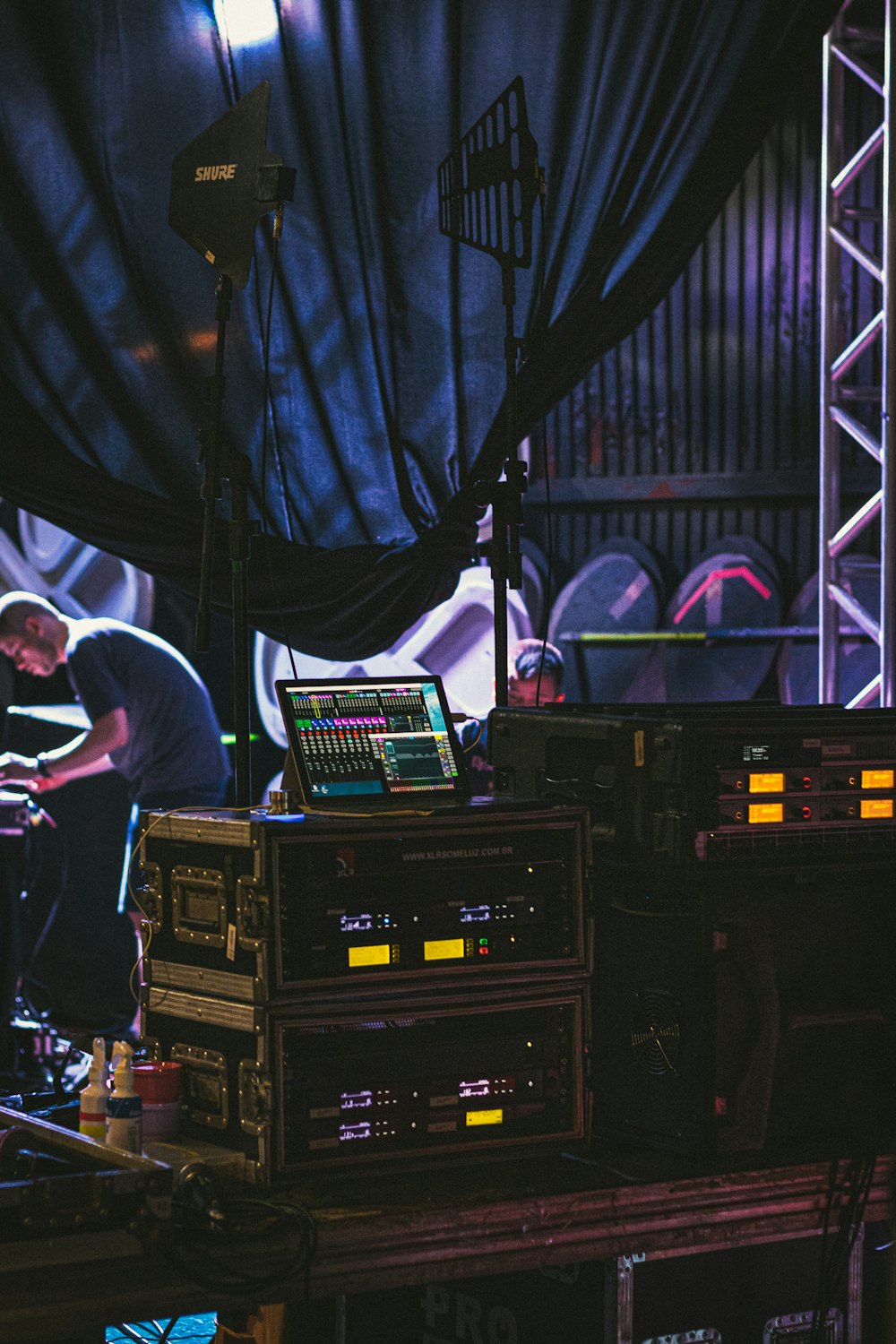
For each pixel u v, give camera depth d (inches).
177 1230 81.6
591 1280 95.9
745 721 97.7
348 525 149.5
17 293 138.1
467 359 151.1
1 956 205.3
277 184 108.7
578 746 105.5
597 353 153.4
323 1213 85.9
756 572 286.5
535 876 96.1
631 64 151.6
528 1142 95.7
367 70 148.7
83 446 139.4
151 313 141.5
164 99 142.6
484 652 275.7
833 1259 100.6
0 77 138.3
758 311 290.2
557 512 301.4
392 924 91.6
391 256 149.8
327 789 96.3
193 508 141.4
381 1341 108.0
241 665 114.0
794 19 153.6
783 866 98.0
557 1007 96.7
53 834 263.0
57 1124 97.1
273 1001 88.1
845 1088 101.2
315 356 148.2
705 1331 98.2
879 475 288.0
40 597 269.3
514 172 125.0
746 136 153.3
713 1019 95.9
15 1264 77.2
